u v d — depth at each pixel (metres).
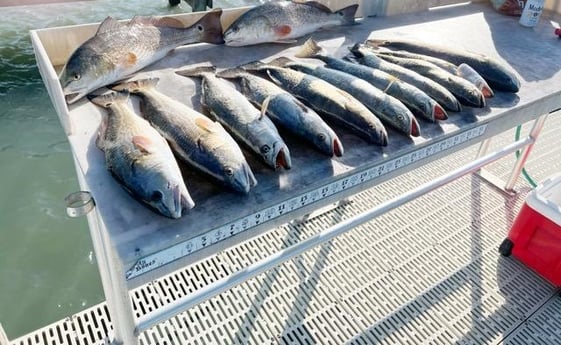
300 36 2.49
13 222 2.93
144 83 1.77
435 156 1.79
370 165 1.55
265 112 1.64
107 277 1.67
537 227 2.36
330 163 1.52
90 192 1.29
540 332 2.16
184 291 2.24
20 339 1.97
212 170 1.33
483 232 2.76
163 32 2.03
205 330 2.04
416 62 2.17
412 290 2.32
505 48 2.72
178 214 1.20
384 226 2.73
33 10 5.38
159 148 1.34
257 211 1.30
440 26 2.96
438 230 2.74
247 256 2.47
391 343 2.06
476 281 2.40
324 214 2.80
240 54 2.21
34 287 2.52
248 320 2.10
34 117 3.83
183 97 1.78
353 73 2.04
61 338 2.00
